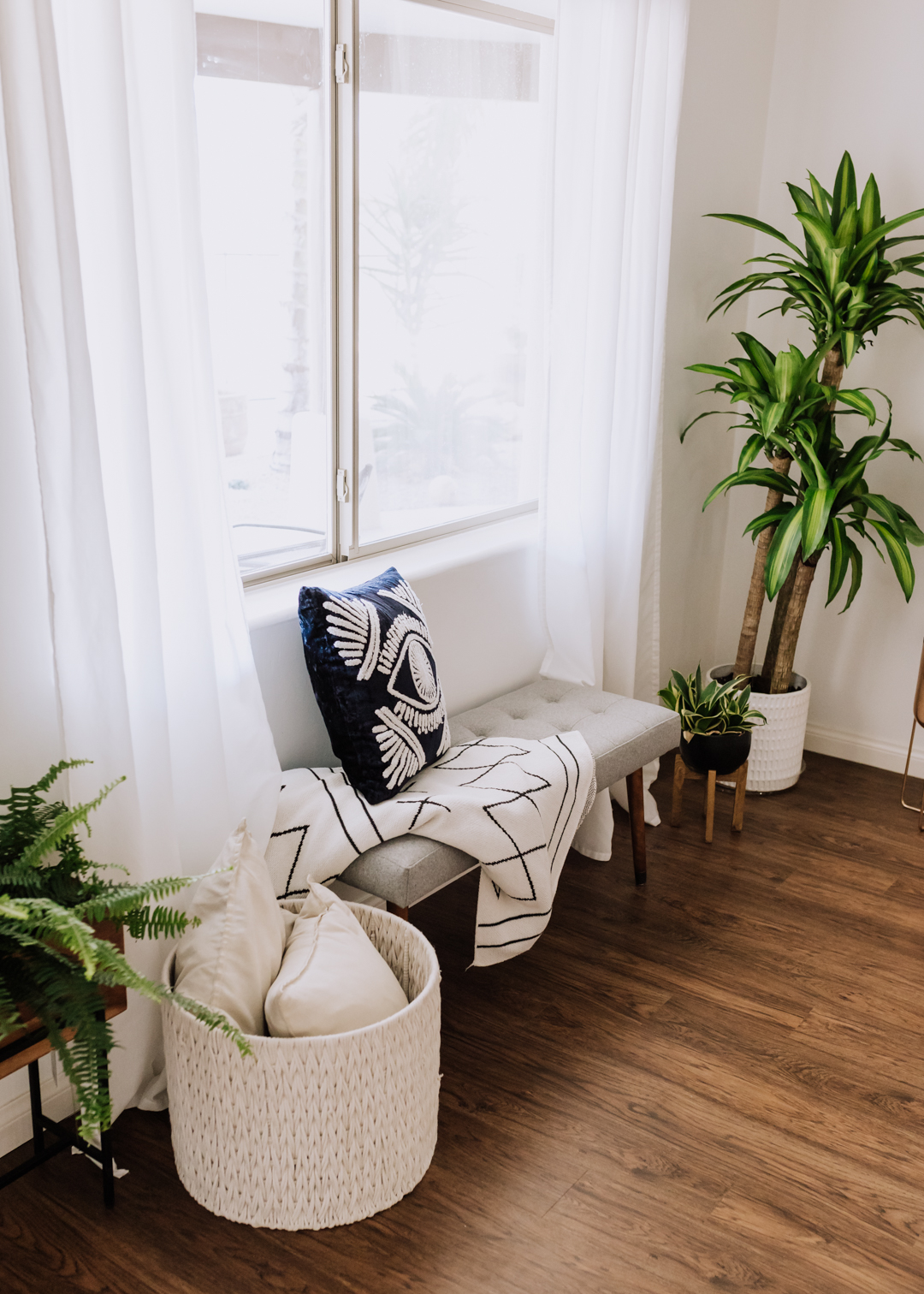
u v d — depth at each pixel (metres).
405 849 2.09
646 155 2.77
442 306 2.68
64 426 1.62
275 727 2.28
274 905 1.88
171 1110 1.81
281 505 2.42
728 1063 2.20
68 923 1.35
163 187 1.73
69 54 1.58
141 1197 1.83
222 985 1.73
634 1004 2.38
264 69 2.13
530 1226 1.79
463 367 2.80
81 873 1.63
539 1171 1.90
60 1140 1.92
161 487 1.82
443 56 2.50
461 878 2.87
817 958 2.57
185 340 1.79
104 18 1.55
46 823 1.61
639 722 2.70
